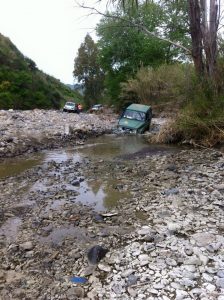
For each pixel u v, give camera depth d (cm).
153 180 903
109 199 779
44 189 859
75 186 884
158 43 3700
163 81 2764
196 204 704
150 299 412
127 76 3491
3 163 1141
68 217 675
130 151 1343
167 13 2328
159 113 2625
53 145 1464
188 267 473
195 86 1449
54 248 552
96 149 1409
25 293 440
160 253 513
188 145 1402
